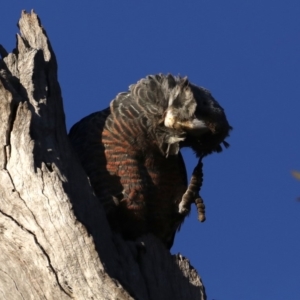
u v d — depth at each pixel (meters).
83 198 13.55
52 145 13.78
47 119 14.04
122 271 13.44
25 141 13.32
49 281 12.72
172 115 15.59
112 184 15.66
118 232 15.71
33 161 13.19
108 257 13.24
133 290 12.84
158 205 16.12
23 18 15.44
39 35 15.20
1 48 15.34
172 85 15.95
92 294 12.50
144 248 14.47
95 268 12.54
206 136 16.06
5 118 13.45
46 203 12.91
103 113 16.27
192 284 14.59
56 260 12.69
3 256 13.20
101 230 13.52
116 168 15.70
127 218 15.76
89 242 12.62
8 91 13.41
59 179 13.09
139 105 15.90
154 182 15.95
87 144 15.92
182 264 14.78
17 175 13.19
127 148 15.73
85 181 13.93
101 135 15.88
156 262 14.60
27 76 14.40
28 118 13.43
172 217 16.55
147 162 15.85
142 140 15.74
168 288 14.34
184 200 15.67
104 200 15.58
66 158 13.91
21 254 12.99
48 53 14.97
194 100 15.57
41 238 12.81
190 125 15.54
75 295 12.59
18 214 13.04
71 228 12.71
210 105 15.97
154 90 15.94
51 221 12.81
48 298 12.80
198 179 15.68
